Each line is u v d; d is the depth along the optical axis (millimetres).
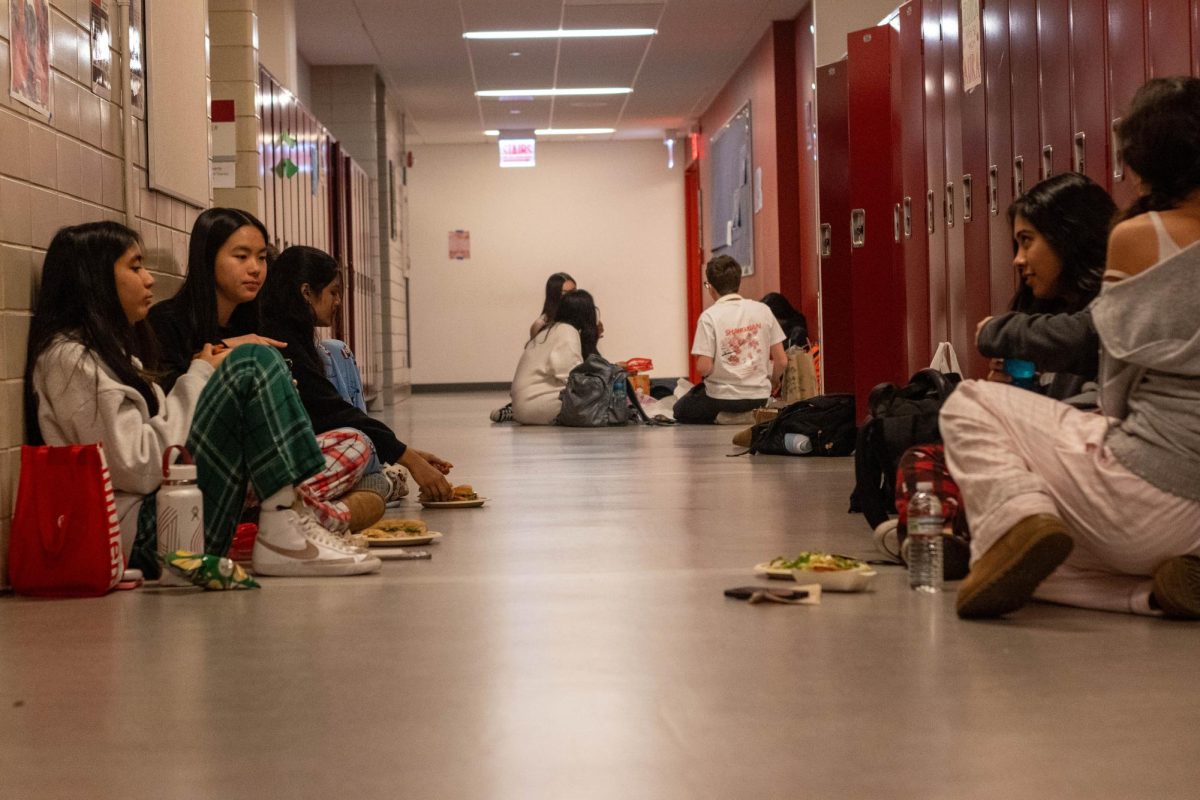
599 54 15047
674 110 19078
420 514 4699
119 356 3305
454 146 21531
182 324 3846
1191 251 2520
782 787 1626
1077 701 2014
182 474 3258
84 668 2344
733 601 2920
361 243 14859
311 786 1666
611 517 4523
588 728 1906
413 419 12273
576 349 10633
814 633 2553
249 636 2604
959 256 7039
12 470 3213
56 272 3305
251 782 1686
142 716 2012
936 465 3271
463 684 2184
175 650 2484
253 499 3822
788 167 13961
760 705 2016
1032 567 2562
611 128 20453
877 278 8391
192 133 4816
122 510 3291
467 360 21703
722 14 13406
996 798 1578
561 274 10844
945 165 7242
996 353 3184
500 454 7578
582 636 2561
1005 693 2068
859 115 8398
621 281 21688
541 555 3664
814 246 13031
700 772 1692
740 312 10023
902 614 2740
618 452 7562
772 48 13906
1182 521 2564
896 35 8312
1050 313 3336
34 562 3074
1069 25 5477
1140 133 2646
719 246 18156
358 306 14484
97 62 3834
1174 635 2492
